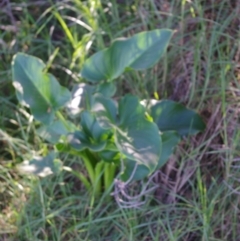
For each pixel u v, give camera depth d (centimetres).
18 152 97
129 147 79
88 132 87
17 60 86
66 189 96
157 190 94
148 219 90
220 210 90
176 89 100
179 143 94
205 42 98
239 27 98
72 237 89
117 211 91
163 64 100
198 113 96
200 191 90
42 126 90
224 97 93
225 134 91
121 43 85
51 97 86
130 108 83
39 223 91
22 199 94
